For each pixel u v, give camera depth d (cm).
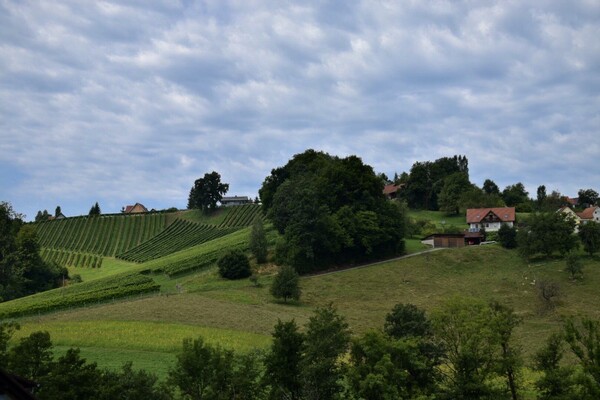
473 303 6134
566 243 13462
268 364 5400
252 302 10756
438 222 19962
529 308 11044
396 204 15788
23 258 15312
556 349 5797
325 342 5431
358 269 13212
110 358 7200
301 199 13175
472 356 5631
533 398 6150
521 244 13738
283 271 11050
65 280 16288
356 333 9212
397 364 5588
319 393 5372
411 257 14038
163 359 7238
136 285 12138
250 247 13350
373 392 5266
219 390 5053
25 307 10000
